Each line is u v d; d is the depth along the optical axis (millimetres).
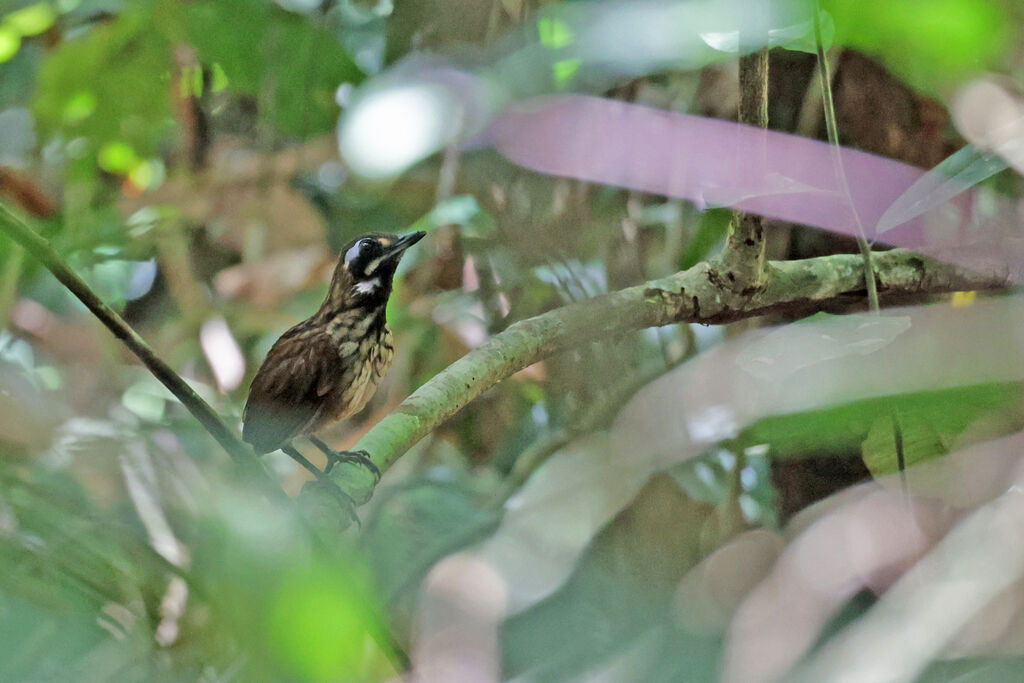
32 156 12352
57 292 10391
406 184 11000
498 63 3334
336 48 9758
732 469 6727
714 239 8305
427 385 6949
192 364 11484
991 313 3076
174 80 11188
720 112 7457
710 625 3988
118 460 3205
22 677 2836
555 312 7211
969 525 2885
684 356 8039
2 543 2945
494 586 4598
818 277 7059
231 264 12227
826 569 4328
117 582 3029
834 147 5539
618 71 3045
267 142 10555
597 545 5836
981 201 6773
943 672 2875
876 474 5199
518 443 9758
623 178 6062
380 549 5707
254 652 2051
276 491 2338
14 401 3545
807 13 2832
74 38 10352
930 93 4465
